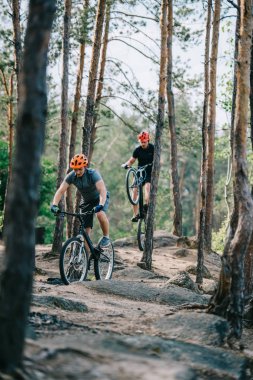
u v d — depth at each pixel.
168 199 60.47
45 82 4.43
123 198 71.75
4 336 4.24
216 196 65.25
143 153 16.53
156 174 16.45
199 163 74.81
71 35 21.62
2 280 4.29
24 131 4.29
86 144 17.73
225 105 26.81
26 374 4.19
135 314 8.60
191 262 20.12
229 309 7.70
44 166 40.16
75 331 6.61
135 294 11.12
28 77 4.34
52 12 4.46
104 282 11.34
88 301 9.64
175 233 25.06
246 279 9.62
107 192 11.88
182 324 7.48
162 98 16.62
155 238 22.94
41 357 4.55
